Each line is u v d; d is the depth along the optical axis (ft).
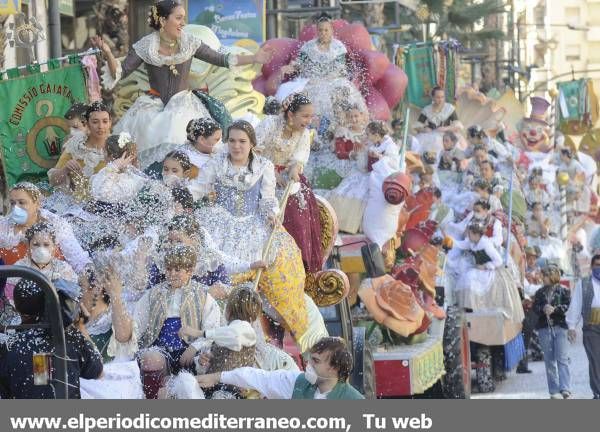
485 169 122.42
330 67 79.41
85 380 45.19
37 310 41.24
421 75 119.85
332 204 72.54
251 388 46.37
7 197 66.49
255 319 49.57
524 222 136.77
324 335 59.16
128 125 65.87
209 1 109.19
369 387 64.49
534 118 168.86
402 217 74.74
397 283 72.28
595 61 547.49
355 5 171.94
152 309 49.70
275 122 61.11
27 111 66.39
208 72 72.54
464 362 85.76
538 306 91.35
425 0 232.12
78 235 53.67
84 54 67.36
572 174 182.19
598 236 162.30
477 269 100.63
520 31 338.13
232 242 56.08
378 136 73.56
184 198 54.60
